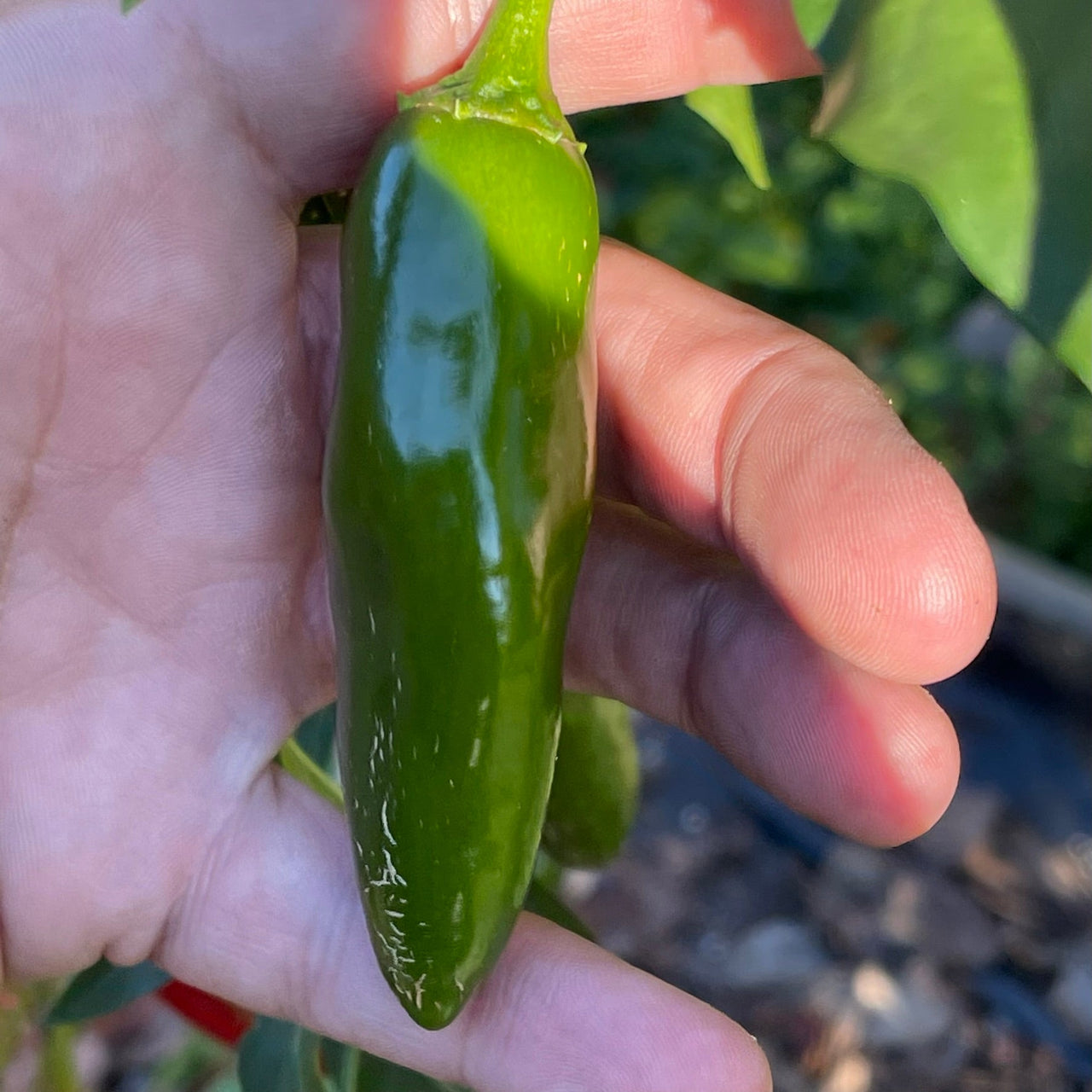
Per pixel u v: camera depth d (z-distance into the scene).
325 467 0.10
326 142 0.11
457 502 0.09
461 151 0.09
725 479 0.11
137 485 0.11
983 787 0.26
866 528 0.10
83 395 0.11
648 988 0.11
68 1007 0.13
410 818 0.09
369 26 0.11
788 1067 0.22
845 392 0.11
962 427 0.28
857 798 0.11
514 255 0.09
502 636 0.09
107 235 0.11
